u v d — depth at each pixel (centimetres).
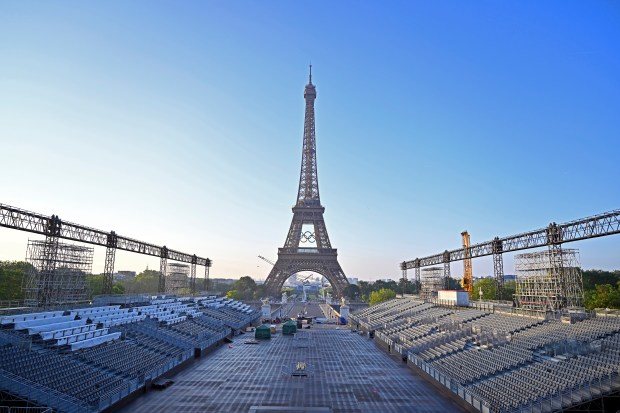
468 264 16850
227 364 8250
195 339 9438
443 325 9381
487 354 6781
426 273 16188
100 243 9762
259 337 11981
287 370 7712
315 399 5847
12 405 4497
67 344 6072
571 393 4694
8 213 7044
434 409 5447
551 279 9031
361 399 5869
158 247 12862
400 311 13438
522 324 7794
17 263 13162
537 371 5569
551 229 8300
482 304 10762
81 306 8700
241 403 5616
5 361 5003
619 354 5222
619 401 4569
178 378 7038
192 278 16162
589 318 7175
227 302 17000
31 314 6694
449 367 6725
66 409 4497
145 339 8012
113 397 5209
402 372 7619
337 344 10988
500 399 5078
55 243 8056
